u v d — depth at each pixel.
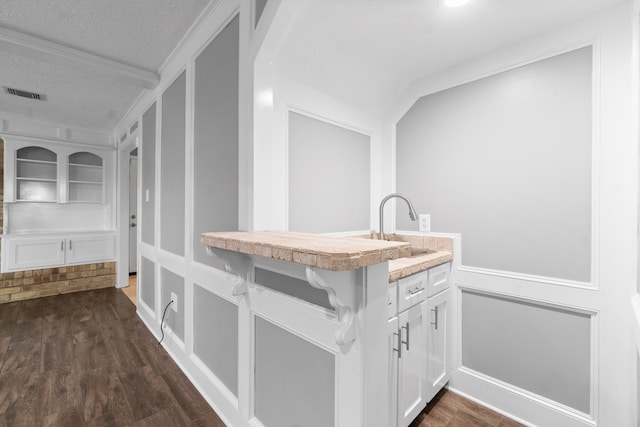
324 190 1.83
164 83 2.38
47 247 3.72
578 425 1.40
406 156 2.09
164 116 2.39
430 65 1.84
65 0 1.61
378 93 2.03
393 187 2.15
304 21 1.40
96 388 1.81
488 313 1.70
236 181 1.45
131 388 1.82
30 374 1.96
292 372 1.13
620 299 1.29
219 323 1.62
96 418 1.55
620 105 1.30
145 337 2.55
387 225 2.18
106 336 2.57
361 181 2.09
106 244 4.18
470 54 1.72
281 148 1.57
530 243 1.55
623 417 1.29
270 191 1.37
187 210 1.94
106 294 3.86
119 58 2.22
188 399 1.72
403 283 1.35
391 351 1.28
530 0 1.30
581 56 1.40
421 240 1.98
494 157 1.68
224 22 1.56
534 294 1.53
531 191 1.55
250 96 1.33
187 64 1.97
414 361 1.45
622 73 1.29
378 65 1.82
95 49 2.10
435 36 1.57
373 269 0.90
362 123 2.06
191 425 1.51
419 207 2.02
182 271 2.04
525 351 1.57
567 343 1.45
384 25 1.48
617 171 1.30
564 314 1.46
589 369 1.38
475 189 1.75
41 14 1.73
